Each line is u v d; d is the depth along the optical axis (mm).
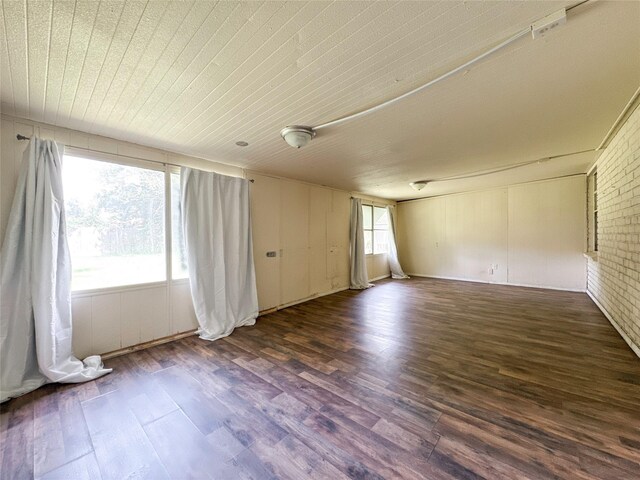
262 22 1323
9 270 2180
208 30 1376
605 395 1999
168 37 1423
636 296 2639
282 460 1497
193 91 1962
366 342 3111
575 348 2814
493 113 2375
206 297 3475
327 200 5742
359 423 1774
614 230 3283
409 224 7973
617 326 3225
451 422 1761
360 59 1627
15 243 2217
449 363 2562
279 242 4691
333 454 1528
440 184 5777
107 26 1347
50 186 2348
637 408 1843
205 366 2600
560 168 4594
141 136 2814
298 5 1232
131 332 2973
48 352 2250
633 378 2219
